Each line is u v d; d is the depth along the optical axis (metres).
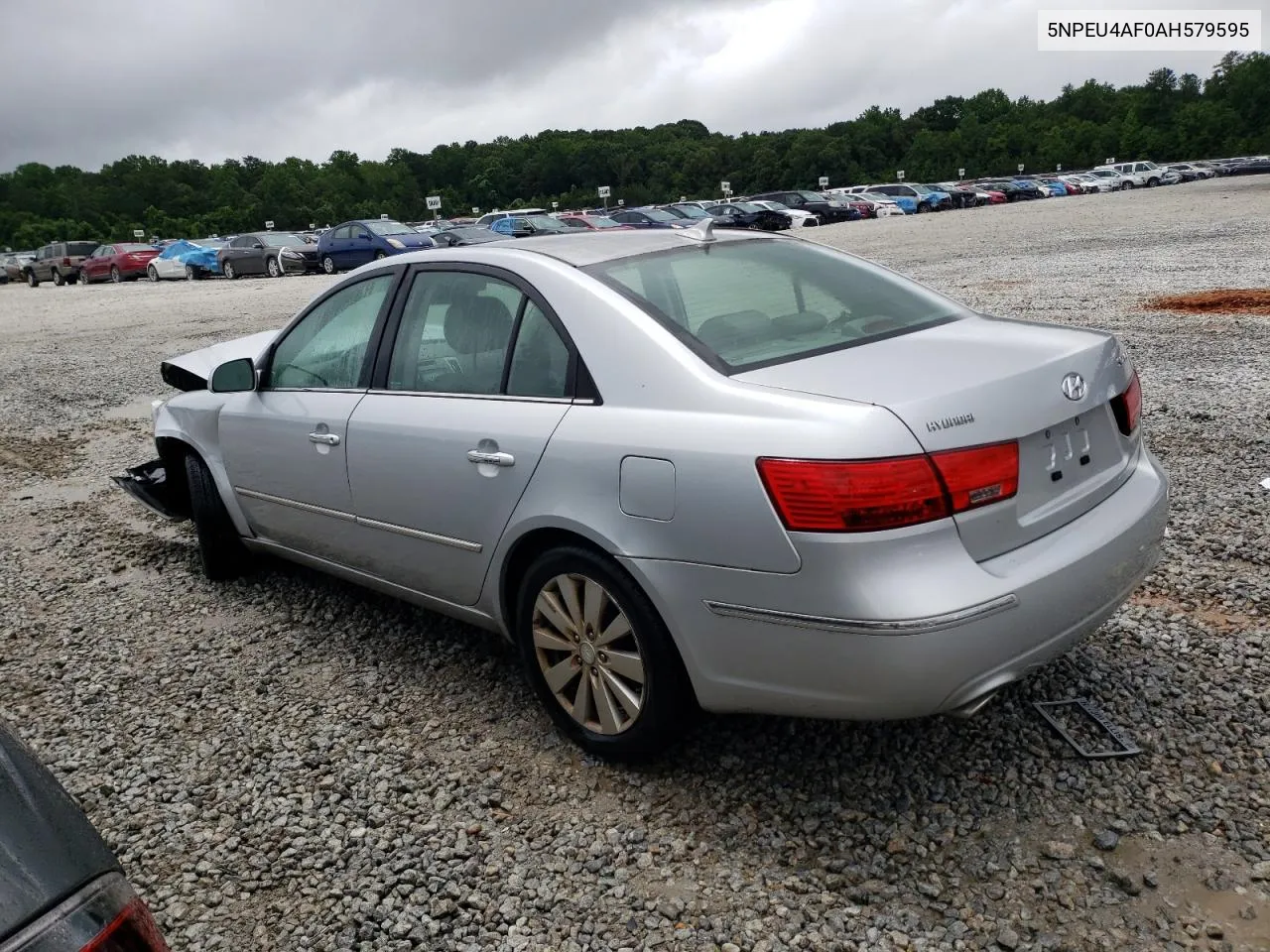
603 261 3.54
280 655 4.41
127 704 4.07
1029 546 2.82
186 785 3.46
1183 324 10.28
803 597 2.66
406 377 3.92
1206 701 3.41
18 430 9.85
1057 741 3.26
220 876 2.99
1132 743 3.20
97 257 37.78
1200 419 6.70
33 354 15.95
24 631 4.89
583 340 3.25
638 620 3.03
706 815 3.06
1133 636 3.88
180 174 134.50
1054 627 2.79
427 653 4.33
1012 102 137.38
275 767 3.53
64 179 136.88
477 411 3.51
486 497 3.43
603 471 3.04
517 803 3.21
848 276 3.83
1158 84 121.94
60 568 5.77
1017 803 2.98
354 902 2.83
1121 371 3.26
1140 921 2.52
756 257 3.81
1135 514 3.09
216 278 34.75
